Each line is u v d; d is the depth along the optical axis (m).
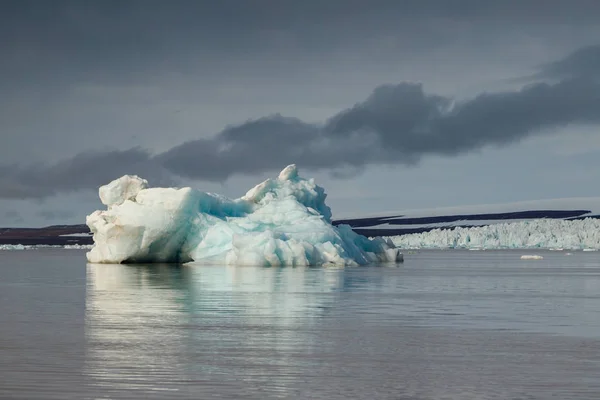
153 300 50.53
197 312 43.66
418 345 32.72
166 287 60.84
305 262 91.81
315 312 44.09
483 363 28.88
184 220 96.81
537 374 26.97
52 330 36.34
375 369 27.73
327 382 25.67
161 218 96.00
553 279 76.50
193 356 29.81
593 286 65.88
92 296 53.69
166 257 99.56
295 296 53.50
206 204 99.56
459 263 117.94
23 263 114.44
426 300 51.94
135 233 97.25
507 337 34.88
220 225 97.44
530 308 47.16
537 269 98.75
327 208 113.56
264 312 43.94
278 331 36.44
